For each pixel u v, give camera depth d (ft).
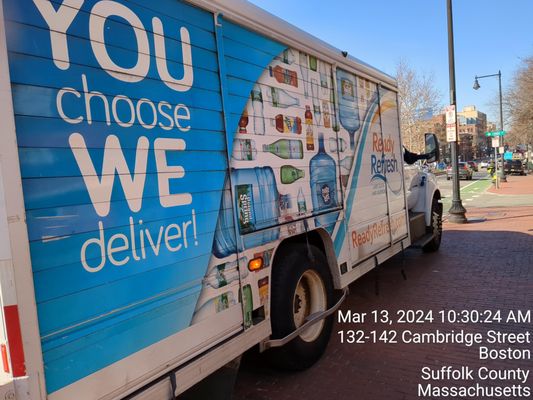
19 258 5.74
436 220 28.58
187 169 8.57
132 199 7.37
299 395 11.68
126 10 7.50
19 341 5.73
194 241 8.63
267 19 11.44
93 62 6.88
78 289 6.45
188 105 8.72
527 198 65.77
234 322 9.69
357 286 21.72
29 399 5.79
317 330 13.60
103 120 6.96
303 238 13.41
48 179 6.14
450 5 42.60
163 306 7.83
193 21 9.04
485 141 447.42
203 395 9.53
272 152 11.39
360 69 17.19
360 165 16.90
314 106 13.65
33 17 6.09
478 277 22.40
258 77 11.05
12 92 5.79
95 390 6.63
